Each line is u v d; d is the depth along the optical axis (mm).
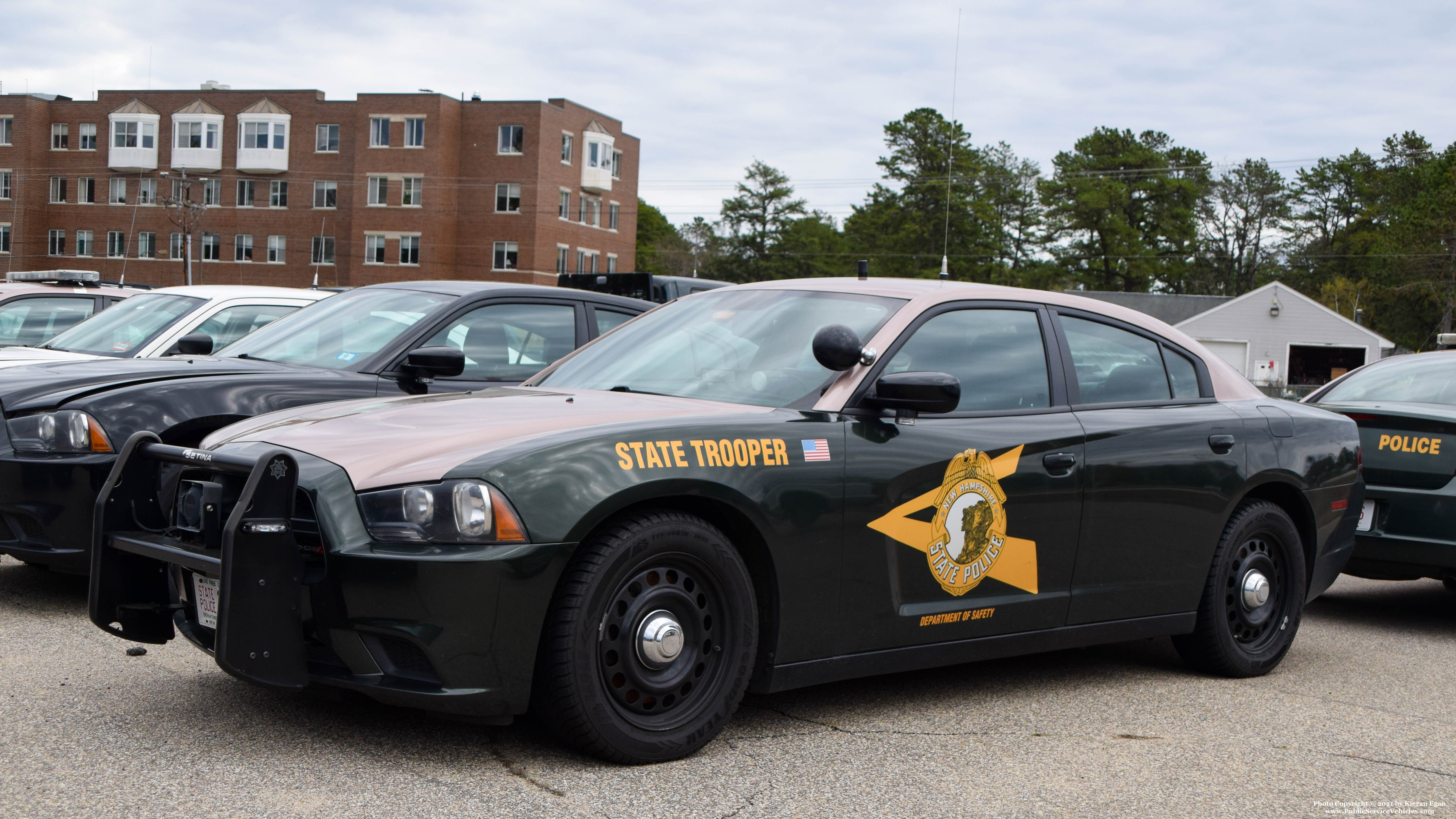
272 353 6133
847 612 3791
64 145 68750
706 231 129125
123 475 3625
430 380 5965
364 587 3111
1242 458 4902
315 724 3678
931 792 3389
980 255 75062
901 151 76375
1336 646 5848
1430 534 6191
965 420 4121
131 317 8031
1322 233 88188
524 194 61562
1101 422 4484
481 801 3102
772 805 3207
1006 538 4164
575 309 6652
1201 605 4852
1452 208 70062
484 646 3129
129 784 3125
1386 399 7012
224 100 66125
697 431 3527
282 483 3158
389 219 62469
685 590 3480
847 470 3762
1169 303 61125
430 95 61531
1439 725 4410
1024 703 4453
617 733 3340
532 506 3180
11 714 3674
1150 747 3953
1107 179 79500
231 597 3049
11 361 6852
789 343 4141
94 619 3561
